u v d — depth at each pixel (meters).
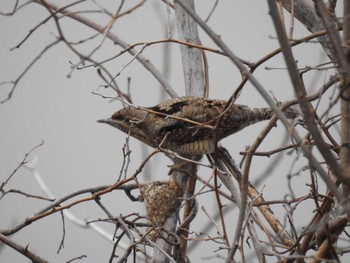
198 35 12.12
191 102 12.10
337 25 8.16
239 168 11.02
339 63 7.06
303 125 8.80
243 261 8.25
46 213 9.91
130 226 10.24
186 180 11.20
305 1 10.43
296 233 8.23
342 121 7.35
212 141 12.23
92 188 10.66
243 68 6.72
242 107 12.44
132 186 11.09
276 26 6.48
